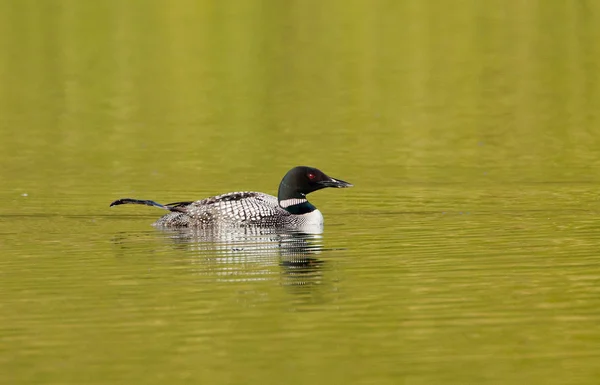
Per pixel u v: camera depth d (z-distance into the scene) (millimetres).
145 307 10672
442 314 10406
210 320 10227
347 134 25188
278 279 11805
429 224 15234
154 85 31219
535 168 20844
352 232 14680
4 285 11594
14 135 25375
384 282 11633
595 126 25969
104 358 9180
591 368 8898
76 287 11484
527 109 28078
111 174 20516
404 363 9031
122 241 14055
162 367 8953
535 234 14367
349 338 9680
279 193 15406
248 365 8992
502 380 8633
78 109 28562
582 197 17547
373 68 32688
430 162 21688
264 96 29844
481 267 12336
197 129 25984
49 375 8789
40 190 18609
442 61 33281
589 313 10391
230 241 14031
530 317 10266
